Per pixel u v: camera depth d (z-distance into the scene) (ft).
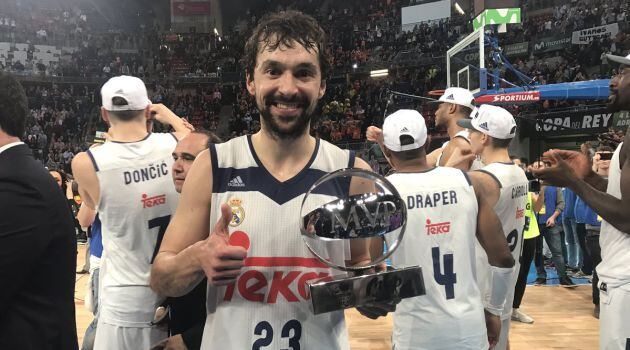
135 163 6.93
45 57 69.72
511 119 8.82
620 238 5.62
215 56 72.90
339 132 53.88
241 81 68.49
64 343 4.32
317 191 3.53
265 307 3.71
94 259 8.13
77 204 21.39
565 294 17.83
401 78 60.75
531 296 17.57
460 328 6.10
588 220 14.92
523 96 23.72
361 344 12.69
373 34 69.56
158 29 81.15
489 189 7.16
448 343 6.09
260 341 3.69
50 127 58.90
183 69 71.56
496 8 25.85
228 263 3.14
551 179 5.84
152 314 6.86
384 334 13.44
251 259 3.70
